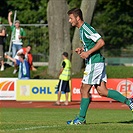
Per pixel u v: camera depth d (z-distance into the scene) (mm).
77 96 66062
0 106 59406
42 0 131000
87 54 30047
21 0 134375
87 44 30672
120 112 49938
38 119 38844
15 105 60906
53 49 75812
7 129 29125
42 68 79812
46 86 66375
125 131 27469
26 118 40094
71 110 52531
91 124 31453
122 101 31250
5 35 74812
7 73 76312
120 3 123500
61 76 59750
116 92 31250
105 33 100938
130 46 94625
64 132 26938
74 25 30969
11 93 67875
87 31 30312
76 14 30750
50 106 59062
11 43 79812
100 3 123938
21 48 73625
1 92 68250
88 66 30750
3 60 76562
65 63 59312
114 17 117562
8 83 67938
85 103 31234
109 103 64312
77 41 75688
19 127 30188
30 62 74375
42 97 66562
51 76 75500
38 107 57656
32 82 66812
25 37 76000
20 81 67312
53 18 75375
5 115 44031
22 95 67312
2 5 137125
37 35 82250
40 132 27109
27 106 59312
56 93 66062
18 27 75062
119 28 108062
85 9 74250
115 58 93562
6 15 137000
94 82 30719
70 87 66125
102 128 28812
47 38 82250
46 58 82812
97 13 126312
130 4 123500
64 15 75312
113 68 79312
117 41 95688
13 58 75000
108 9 122000
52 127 29609
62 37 75375
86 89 31141
